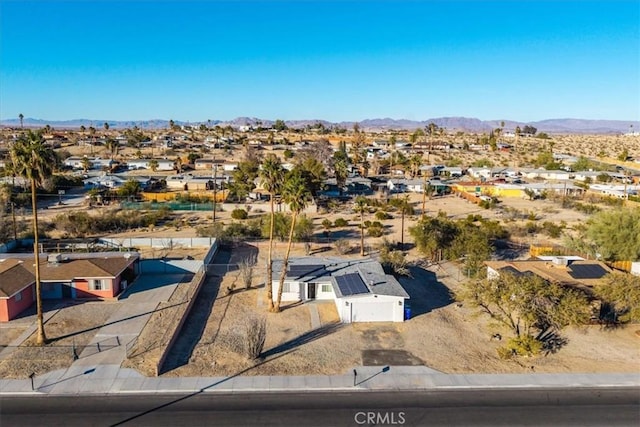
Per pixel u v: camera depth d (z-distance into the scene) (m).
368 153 174.75
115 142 171.12
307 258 51.47
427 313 41.75
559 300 34.38
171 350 33.88
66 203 90.56
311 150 151.62
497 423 25.92
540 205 98.88
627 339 36.84
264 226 69.44
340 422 25.83
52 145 180.25
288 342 35.69
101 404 27.16
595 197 105.50
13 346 34.09
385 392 28.92
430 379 30.45
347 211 89.69
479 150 198.88
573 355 34.06
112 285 43.53
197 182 108.44
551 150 196.00
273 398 28.11
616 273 40.50
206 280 49.81
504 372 31.47
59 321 38.56
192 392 28.58
